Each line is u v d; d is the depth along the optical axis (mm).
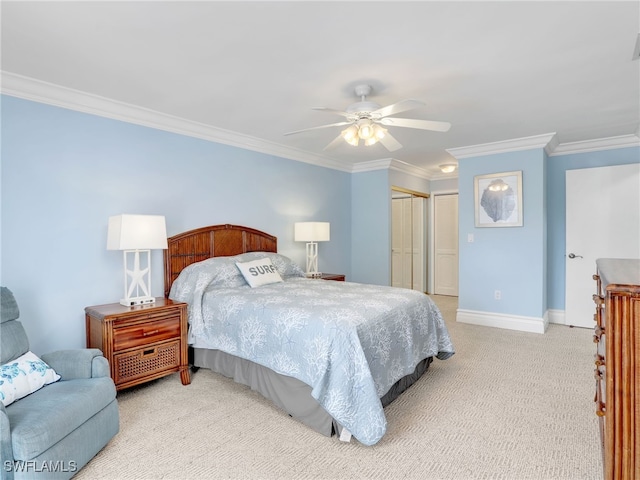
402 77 2508
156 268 3361
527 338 3992
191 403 2535
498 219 4426
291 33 1958
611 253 4258
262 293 2953
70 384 1941
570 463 1838
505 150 4332
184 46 2096
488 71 2422
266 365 2420
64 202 2762
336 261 5504
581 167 4496
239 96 2857
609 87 2695
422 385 2807
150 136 3289
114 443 2037
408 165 5781
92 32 1942
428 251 6992
